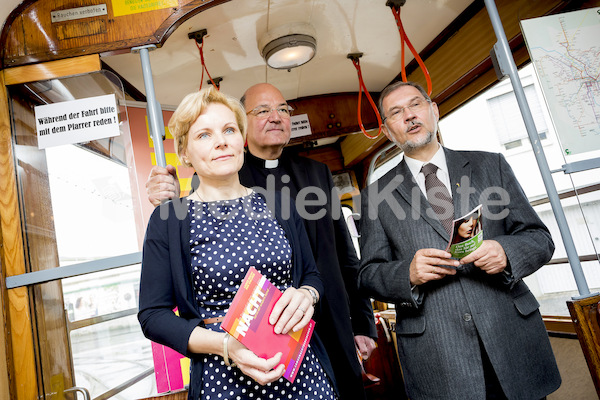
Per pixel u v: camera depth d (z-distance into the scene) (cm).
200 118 116
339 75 318
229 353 94
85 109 167
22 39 168
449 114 306
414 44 288
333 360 165
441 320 151
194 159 116
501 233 157
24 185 162
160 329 101
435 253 141
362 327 193
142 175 217
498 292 149
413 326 156
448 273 144
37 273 154
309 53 248
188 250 109
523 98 168
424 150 173
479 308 146
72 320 170
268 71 289
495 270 141
